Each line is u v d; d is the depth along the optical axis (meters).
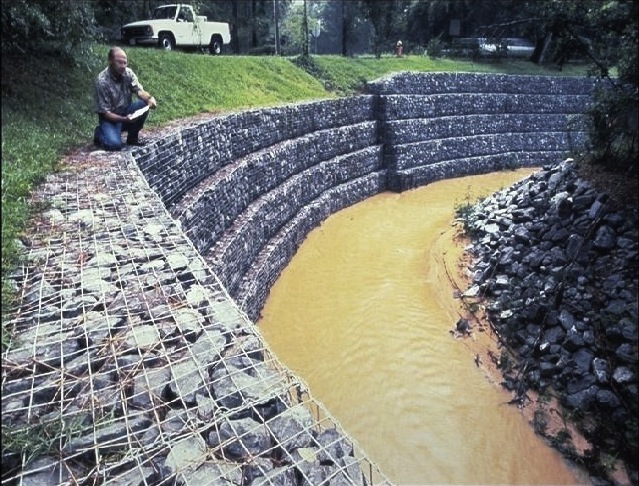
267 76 16.73
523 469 5.94
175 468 2.20
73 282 3.61
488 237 11.08
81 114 8.48
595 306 7.56
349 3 27.48
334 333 8.64
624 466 5.92
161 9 16.70
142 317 3.29
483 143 22.44
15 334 3.01
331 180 15.91
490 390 7.33
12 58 8.42
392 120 19.31
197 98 12.22
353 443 2.46
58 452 2.25
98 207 5.02
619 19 8.70
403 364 7.84
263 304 9.41
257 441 2.38
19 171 5.25
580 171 10.06
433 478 5.72
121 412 2.52
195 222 7.82
